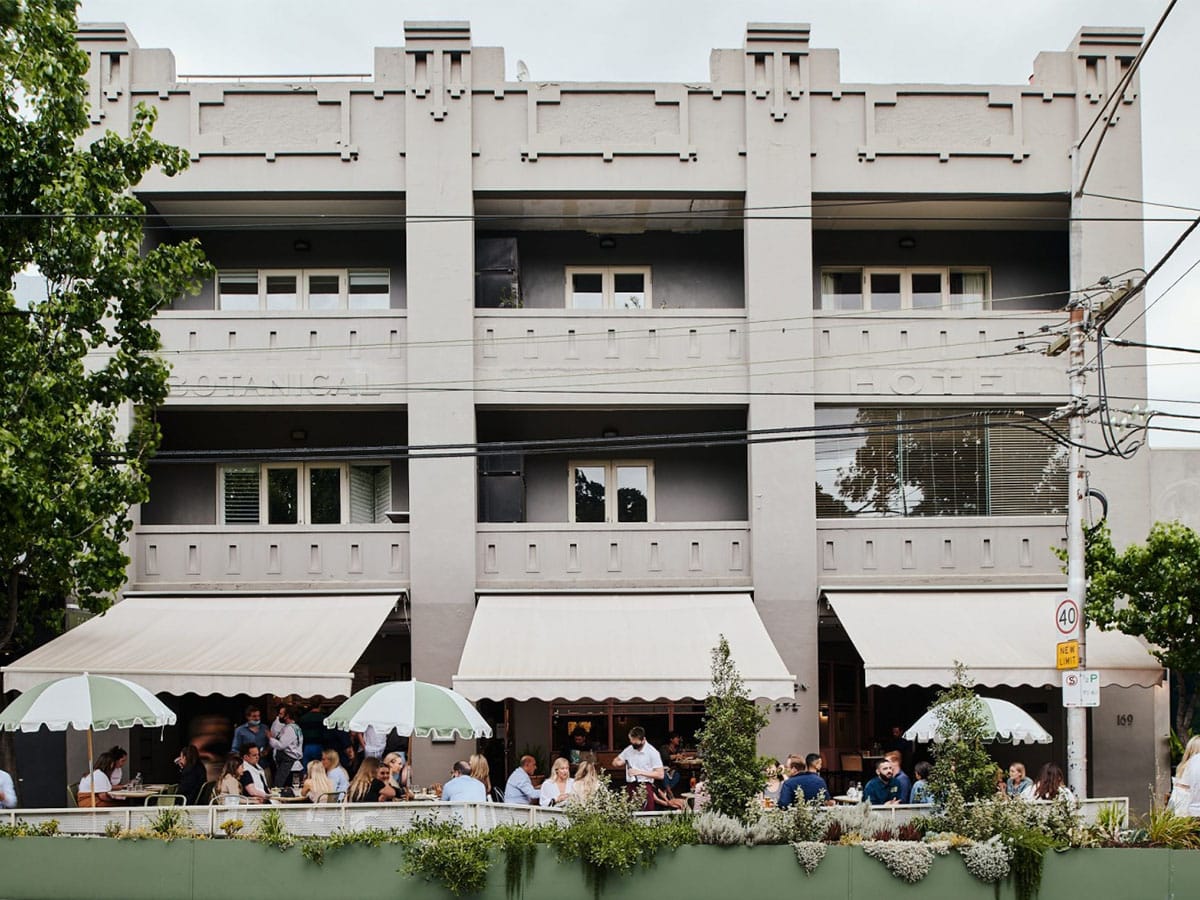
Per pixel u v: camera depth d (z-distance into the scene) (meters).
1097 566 17.62
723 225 23.08
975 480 21.47
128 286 16.62
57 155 15.91
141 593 20.42
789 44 21.38
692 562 20.91
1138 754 20.44
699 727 21.72
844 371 21.19
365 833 13.51
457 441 20.66
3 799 15.67
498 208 22.09
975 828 13.66
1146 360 21.03
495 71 21.38
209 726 22.05
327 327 21.06
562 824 13.91
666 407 21.36
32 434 15.30
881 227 23.02
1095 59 21.47
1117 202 21.30
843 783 21.69
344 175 21.17
